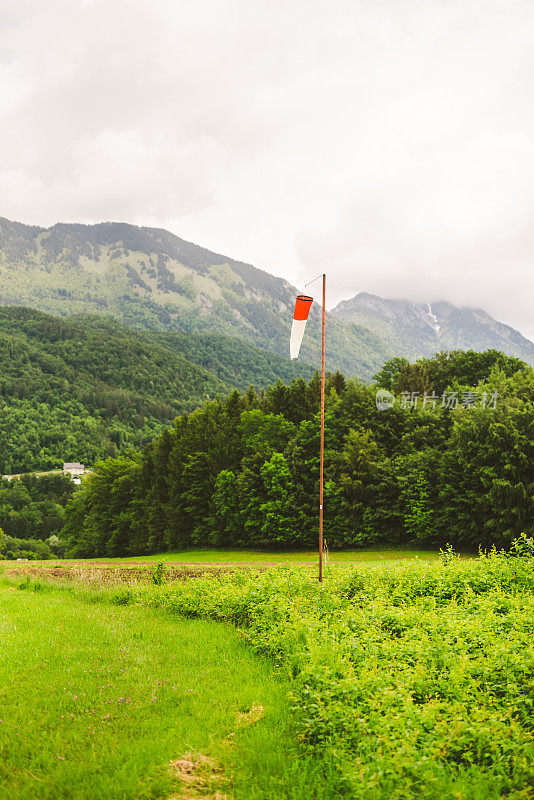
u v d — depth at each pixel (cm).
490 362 5284
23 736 655
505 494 3750
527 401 4103
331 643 841
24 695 794
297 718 690
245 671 943
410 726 580
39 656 997
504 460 3803
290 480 4947
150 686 847
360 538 4581
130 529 6756
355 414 5166
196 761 617
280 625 1069
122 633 1223
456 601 1262
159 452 6481
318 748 602
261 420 5725
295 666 880
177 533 5856
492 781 528
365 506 4672
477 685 685
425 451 4562
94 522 7281
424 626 987
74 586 2189
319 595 1352
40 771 579
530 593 1309
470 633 893
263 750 629
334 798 523
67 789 545
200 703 783
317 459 4878
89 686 834
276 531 4875
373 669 745
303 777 555
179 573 2889
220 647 1116
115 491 7056
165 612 1567
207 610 1471
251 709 768
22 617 1406
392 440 5056
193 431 6147
